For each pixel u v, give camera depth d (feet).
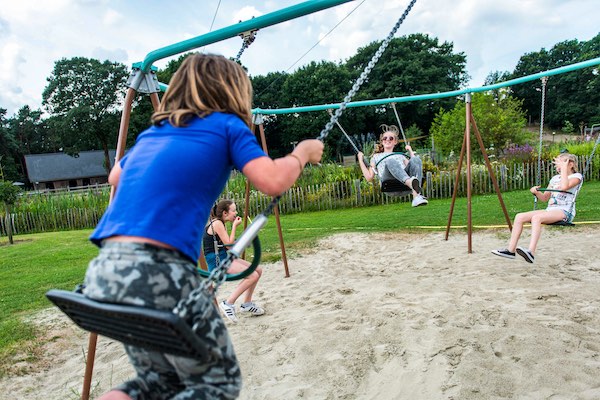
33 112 269.85
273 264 22.63
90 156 195.72
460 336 11.21
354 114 154.92
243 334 13.24
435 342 11.09
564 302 13.05
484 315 12.42
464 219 30.32
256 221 5.38
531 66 190.70
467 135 20.66
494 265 18.13
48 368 12.37
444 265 19.16
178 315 3.98
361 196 48.03
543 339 10.66
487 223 27.91
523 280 15.60
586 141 57.98
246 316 14.90
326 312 14.33
